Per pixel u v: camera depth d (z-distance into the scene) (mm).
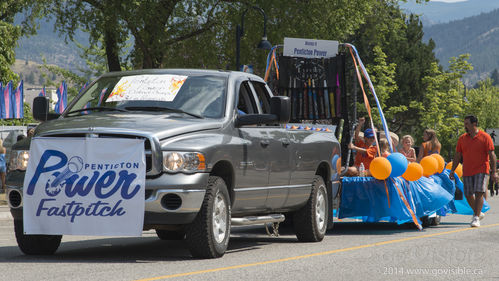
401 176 19172
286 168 14258
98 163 11148
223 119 12484
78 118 12070
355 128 21562
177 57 44688
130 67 44812
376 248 14203
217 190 11836
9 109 40000
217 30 44281
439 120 89625
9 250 13688
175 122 11727
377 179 18859
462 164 20969
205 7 42469
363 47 83562
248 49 44812
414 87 90062
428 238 16469
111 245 15172
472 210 22484
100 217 11039
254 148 13008
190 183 11172
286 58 21922
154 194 11016
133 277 9734
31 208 11289
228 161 12094
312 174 15570
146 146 11148
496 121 144875
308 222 15547
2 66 52969
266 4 41688
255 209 13445
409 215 18719
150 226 11602
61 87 41156
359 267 11297
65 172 11234
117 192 11016
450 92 90562
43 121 13203
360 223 22250
